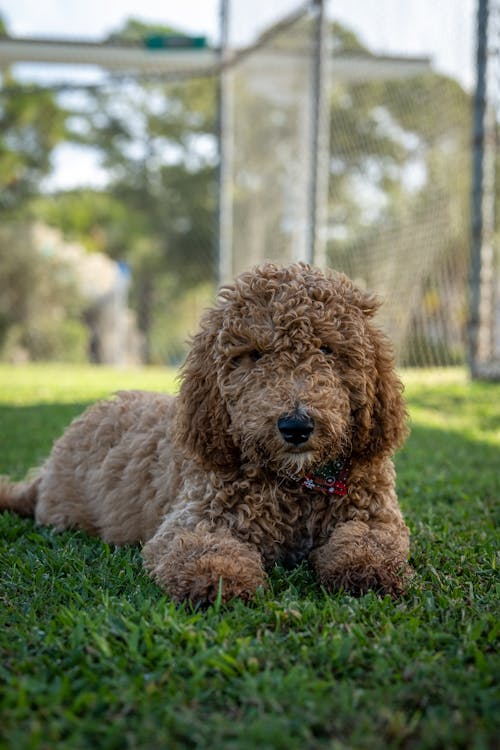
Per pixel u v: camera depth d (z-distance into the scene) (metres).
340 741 1.83
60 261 24.14
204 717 1.94
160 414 3.73
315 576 3.02
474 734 1.82
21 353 23.81
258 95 15.66
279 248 15.19
